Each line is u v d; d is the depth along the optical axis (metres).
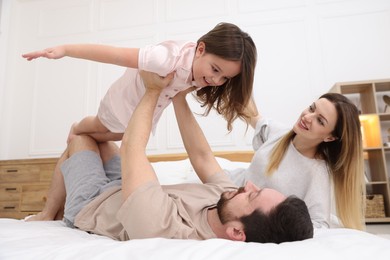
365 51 3.06
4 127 3.53
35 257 0.58
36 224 1.02
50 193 1.36
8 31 3.68
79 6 3.76
